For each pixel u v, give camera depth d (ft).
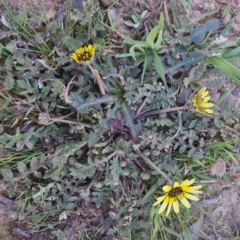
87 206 0.88
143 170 0.85
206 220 0.94
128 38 0.80
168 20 0.84
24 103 0.79
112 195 0.87
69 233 0.88
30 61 0.78
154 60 0.78
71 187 0.83
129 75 0.82
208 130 0.86
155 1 0.86
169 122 0.83
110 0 0.84
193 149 0.85
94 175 0.84
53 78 0.79
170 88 0.84
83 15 0.80
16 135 0.78
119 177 0.86
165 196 0.79
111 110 0.79
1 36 0.78
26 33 0.82
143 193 0.89
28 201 0.85
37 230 0.86
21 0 0.82
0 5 0.82
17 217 0.85
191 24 0.84
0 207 0.87
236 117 0.86
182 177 0.88
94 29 0.79
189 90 0.85
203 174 0.90
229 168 0.92
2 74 0.82
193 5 0.88
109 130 0.82
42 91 0.79
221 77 0.85
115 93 0.81
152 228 0.87
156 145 0.84
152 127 0.85
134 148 0.81
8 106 0.82
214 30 0.87
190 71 0.83
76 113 0.82
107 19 0.84
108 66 0.79
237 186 0.94
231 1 0.88
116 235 0.88
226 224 0.95
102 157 0.82
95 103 0.78
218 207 0.94
